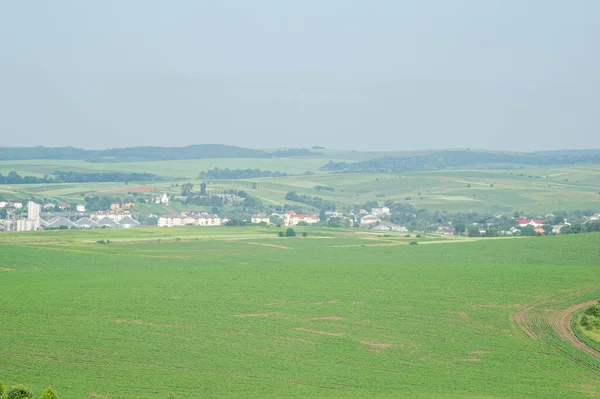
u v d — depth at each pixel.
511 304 144.88
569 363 112.12
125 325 129.75
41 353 112.31
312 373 106.25
